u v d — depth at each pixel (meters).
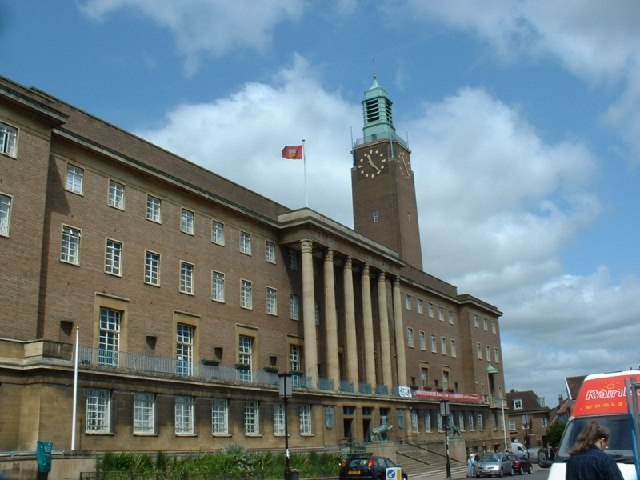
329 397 53.66
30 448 30.39
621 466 12.83
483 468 47.22
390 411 62.59
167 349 42.91
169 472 32.06
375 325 67.56
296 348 55.84
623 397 14.52
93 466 29.36
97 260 39.03
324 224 56.69
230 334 48.50
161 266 43.59
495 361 97.69
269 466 38.56
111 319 39.62
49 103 37.88
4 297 32.22
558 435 94.69
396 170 90.19
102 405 34.41
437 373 81.75
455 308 91.31
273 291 54.28
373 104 94.88
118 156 41.03
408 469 52.78
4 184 33.41
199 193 47.31
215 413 42.03
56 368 31.69
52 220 36.66
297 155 57.19
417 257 90.25
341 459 45.16
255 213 52.91
